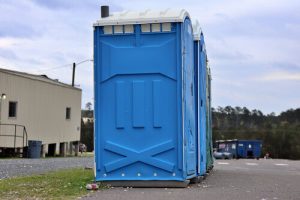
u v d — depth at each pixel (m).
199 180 11.09
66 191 9.20
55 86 40.12
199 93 11.36
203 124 12.16
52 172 14.70
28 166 18.70
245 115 103.00
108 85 9.99
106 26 10.03
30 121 35.91
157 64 9.87
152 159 9.70
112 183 9.81
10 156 33.19
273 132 93.75
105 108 9.97
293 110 104.94
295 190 9.51
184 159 9.65
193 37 11.31
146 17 9.92
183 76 9.78
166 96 9.79
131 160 9.76
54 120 39.94
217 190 9.31
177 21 9.81
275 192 9.12
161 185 9.66
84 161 24.11
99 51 10.06
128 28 10.00
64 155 41.88
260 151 70.69
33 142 32.38
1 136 32.34
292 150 91.44
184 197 8.20
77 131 44.84
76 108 44.53
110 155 9.88
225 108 102.62
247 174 14.44
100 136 9.93
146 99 9.84
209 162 14.90
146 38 9.94
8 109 33.19
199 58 11.49
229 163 27.56
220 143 73.62
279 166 22.30
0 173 14.88
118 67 9.97
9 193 9.02
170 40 9.86
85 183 10.51
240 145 68.69
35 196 8.57
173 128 9.72
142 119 9.81
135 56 9.93
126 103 9.90
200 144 11.36
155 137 9.76
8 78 33.19
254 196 8.45
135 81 9.90
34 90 36.56
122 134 9.87
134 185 9.73
